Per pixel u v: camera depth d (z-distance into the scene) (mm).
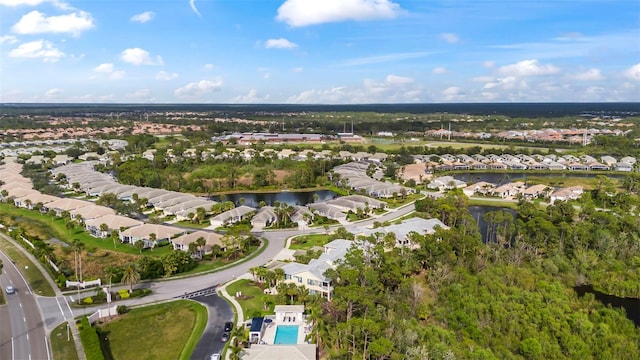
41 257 123438
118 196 192625
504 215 148625
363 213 173750
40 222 161875
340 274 96625
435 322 92125
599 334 87188
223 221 159750
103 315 93625
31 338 84188
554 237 130750
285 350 76375
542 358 80562
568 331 86625
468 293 99062
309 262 115625
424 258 119375
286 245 140125
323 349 82125
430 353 75312
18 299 100500
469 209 187250
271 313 95188
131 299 102250
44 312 94625
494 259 120000
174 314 95312
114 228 146125
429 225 145125
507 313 91438
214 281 113188
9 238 142750
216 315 94688
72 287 107125
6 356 77938
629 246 128625
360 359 74375
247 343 82875
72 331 86688
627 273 113000
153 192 194750
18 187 198375
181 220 166375
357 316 87062
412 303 96125
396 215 175875
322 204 179875
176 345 83688
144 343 84250
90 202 186250
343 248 120250
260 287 109312
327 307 89875
